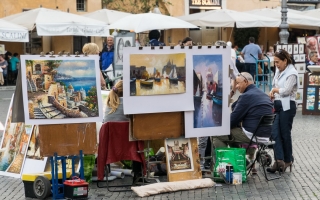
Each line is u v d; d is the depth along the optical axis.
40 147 8.83
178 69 9.46
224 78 9.83
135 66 9.18
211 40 38.81
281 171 10.65
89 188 9.63
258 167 11.02
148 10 35.75
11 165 10.62
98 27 28.03
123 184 9.86
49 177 9.16
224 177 9.79
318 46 21.36
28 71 8.67
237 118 10.05
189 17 32.19
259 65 25.92
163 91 9.36
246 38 38.28
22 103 8.95
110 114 9.59
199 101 9.65
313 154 12.48
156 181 9.76
